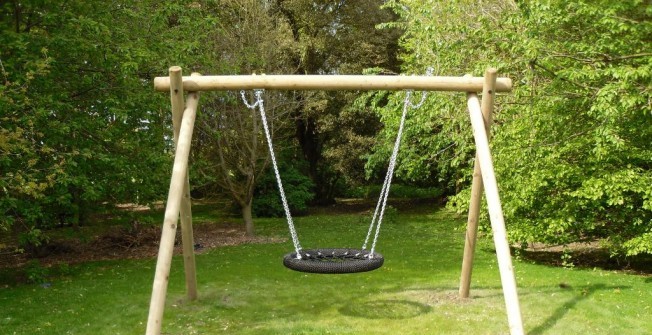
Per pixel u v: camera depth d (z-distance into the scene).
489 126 5.69
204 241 12.16
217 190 16.34
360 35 16.88
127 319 6.04
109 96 8.77
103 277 8.37
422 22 10.10
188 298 6.74
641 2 6.25
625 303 6.22
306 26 17.02
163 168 9.82
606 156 7.55
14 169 7.58
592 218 8.05
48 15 7.61
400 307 6.37
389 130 12.41
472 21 9.07
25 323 5.89
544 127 7.84
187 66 10.62
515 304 4.61
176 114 5.50
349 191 21.66
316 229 14.04
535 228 8.38
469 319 5.84
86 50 8.21
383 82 5.51
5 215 7.79
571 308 6.09
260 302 6.66
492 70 5.36
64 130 7.78
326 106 16.44
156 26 9.70
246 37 12.73
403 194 21.80
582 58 7.05
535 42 6.77
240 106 12.88
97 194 8.26
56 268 9.20
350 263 5.09
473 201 6.24
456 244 11.25
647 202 7.05
